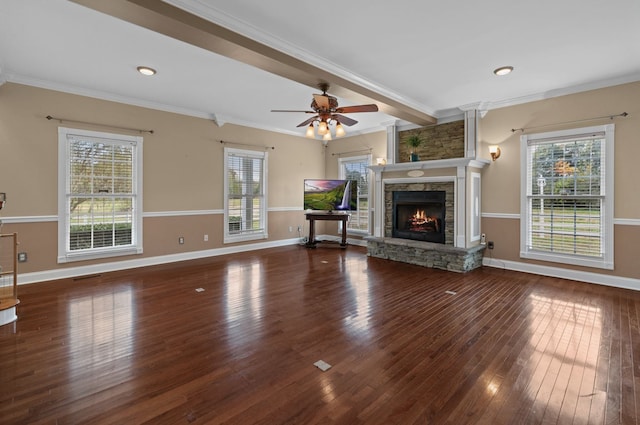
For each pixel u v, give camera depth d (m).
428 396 1.92
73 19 2.76
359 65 3.66
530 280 4.41
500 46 3.23
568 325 2.94
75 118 4.48
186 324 2.95
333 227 7.94
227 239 6.28
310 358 2.36
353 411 1.78
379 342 2.61
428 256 5.20
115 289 3.97
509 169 4.97
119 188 4.95
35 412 1.76
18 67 3.79
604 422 1.70
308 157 7.72
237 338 2.67
